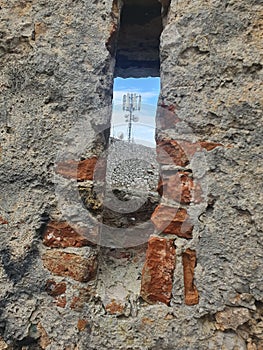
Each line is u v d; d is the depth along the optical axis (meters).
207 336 1.02
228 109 1.03
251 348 0.99
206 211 1.04
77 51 1.15
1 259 1.14
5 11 1.20
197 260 1.04
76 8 1.16
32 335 1.11
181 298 1.05
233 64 1.04
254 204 0.99
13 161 1.16
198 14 1.07
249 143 1.01
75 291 1.11
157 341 1.04
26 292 1.12
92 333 1.08
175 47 1.09
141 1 1.43
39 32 1.17
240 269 1.00
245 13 1.04
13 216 1.15
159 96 1.14
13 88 1.18
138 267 1.22
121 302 1.09
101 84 1.15
